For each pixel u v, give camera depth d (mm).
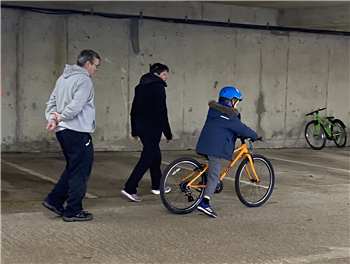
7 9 9430
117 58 10344
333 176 8633
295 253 4547
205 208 5598
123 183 7492
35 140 9859
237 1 10414
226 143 5617
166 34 10742
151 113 6238
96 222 5328
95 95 10234
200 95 11242
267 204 6426
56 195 5332
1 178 7441
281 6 11117
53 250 4422
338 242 4910
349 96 13227
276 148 12406
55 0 9484
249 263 4262
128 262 4191
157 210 5945
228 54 11469
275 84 12172
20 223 5184
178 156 10273
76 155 5133
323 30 12492
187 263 4215
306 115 12461
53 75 9875
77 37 9977
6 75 9539
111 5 10133
